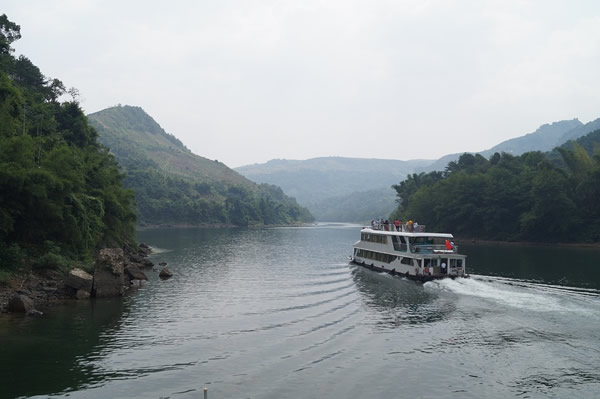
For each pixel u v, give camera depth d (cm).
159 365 2100
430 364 2156
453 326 2838
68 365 2084
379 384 1912
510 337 2591
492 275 4981
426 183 16212
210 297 3753
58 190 4106
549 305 3394
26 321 2833
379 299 3712
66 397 1747
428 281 4431
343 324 2897
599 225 9888
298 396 1781
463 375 2022
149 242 10238
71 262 4119
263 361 2175
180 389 1831
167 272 4912
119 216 6519
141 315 3070
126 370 2033
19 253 3656
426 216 13588
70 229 4247
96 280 3672
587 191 10138
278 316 3098
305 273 5306
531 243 10656
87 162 6469
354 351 2347
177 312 3181
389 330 2758
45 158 4600
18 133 5222
